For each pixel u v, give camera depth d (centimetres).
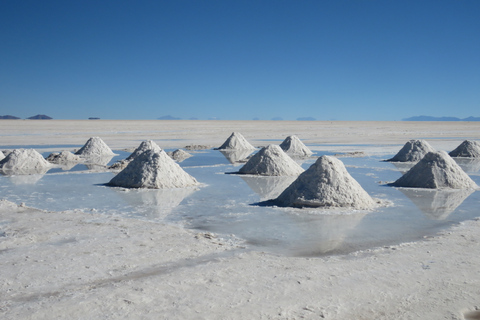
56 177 1302
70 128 5538
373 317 374
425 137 4009
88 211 821
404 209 852
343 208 842
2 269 488
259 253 560
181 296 412
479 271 486
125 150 2403
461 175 1133
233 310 383
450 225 724
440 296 418
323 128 6350
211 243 604
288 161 1409
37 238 617
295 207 860
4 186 1130
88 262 513
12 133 4244
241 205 886
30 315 373
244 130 5478
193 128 5978
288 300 405
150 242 600
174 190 1067
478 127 7019
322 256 553
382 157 2033
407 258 536
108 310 382
